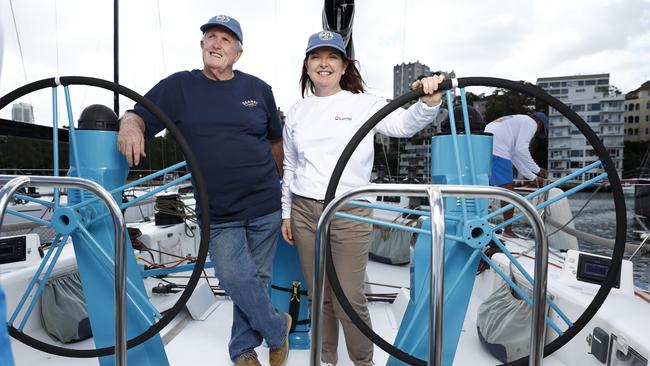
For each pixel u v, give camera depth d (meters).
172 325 1.98
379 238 3.09
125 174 1.28
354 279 1.41
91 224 1.19
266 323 1.49
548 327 1.60
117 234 0.93
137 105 1.34
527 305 1.60
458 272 1.12
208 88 1.46
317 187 1.40
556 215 2.47
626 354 1.13
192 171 1.10
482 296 2.23
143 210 3.83
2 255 1.73
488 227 1.04
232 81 1.49
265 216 1.52
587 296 1.42
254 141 1.49
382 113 1.04
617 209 0.99
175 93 1.43
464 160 1.10
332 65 1.43
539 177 2.90
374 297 2.32
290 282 1.84
